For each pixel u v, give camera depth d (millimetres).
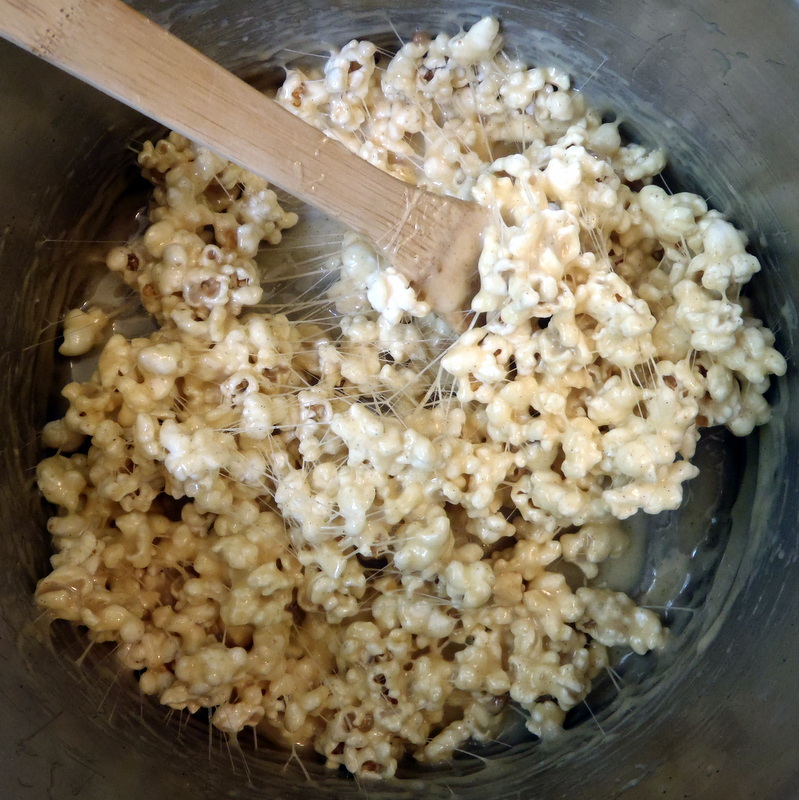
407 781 288
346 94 294
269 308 308
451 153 293
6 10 189
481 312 268
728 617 285
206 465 262
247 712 268
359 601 294
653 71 267
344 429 264
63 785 230
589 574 301
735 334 268
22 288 281
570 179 260
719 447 306
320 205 243
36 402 289
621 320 253
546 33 275
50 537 277
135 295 306
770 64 235
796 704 247
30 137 261
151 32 207
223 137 224
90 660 261
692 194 283
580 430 264
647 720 285
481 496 270
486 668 285
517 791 282
